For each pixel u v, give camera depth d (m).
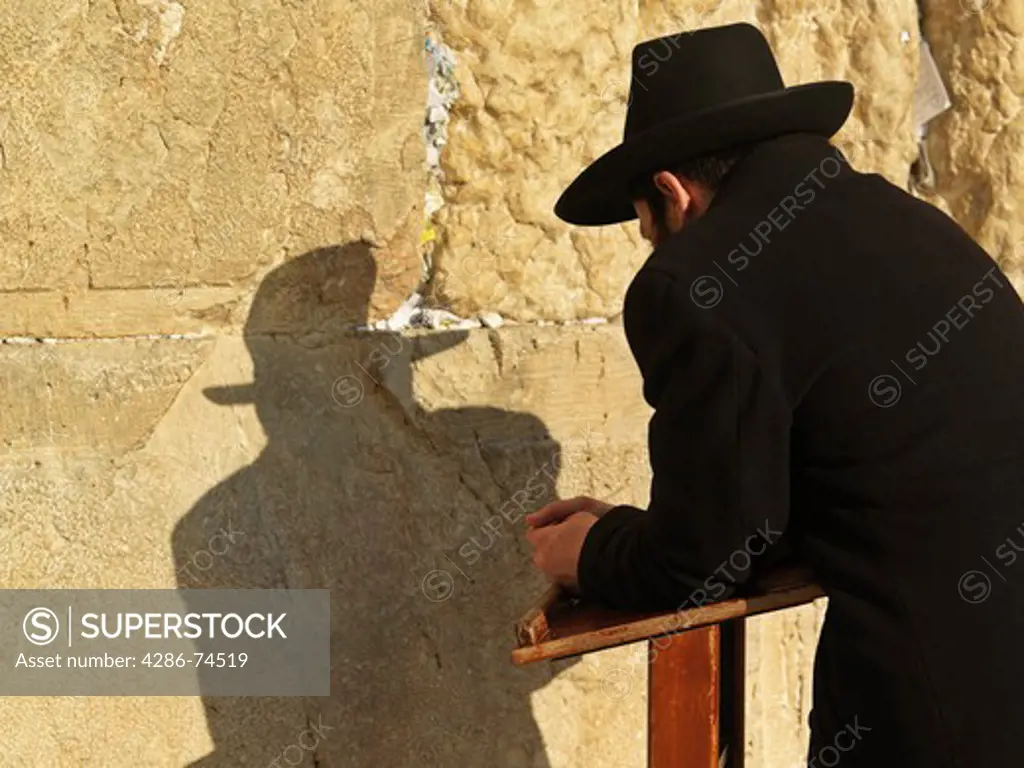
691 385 1.37
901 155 2.37
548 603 1.58
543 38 2.04
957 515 1.37
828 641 1.44
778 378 1.37
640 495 2.19
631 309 1.43
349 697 2.02
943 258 1.45
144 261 1.81
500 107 2.04
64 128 1.73
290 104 1.87
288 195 1.89
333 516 1.98
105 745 1.87
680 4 2.16
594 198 1.59
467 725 2.12
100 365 1.80
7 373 1.75
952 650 1.36
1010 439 1.40
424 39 1.97
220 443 1.90
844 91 1.52
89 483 1.82
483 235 2.06
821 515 1.44
